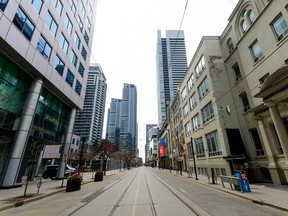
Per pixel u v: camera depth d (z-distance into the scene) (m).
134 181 20.55
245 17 18.67
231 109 20.62
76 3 28.19
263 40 15.81
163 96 89.06
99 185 17.66
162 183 17.97
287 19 13.37
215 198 9.69
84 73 31.62
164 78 89.50
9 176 15.03
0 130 15.74
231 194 10.91
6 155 16.17
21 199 10.02
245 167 16.41
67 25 24.88
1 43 13.91
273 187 12.31
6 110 15.48
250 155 17.61
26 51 16.03
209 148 23.67
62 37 23.39
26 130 16.81
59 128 25.52
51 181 21.66
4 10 13.66
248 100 18.20
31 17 16.86
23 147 16.38
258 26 16.44
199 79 26.78
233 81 21.11
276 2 14.34
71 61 26.27
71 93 26.16
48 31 19.89
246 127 18.55
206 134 24.58
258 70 16.52
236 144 18.50
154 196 10.57
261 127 15.45
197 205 7.96
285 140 11.53
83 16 31.42
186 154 36.12
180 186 15.38
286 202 7.86
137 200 9.43
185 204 8.27
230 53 21.50
